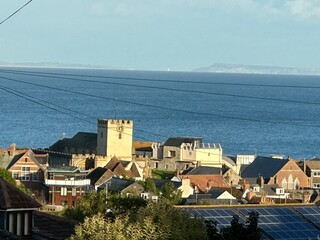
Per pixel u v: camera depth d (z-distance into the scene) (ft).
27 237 278.46
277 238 416.46
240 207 444.96
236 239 329.31
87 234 288.30
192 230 318.65
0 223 277.23
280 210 450.30
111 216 388.98
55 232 289.53
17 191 281.33
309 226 437.58
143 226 304.09
